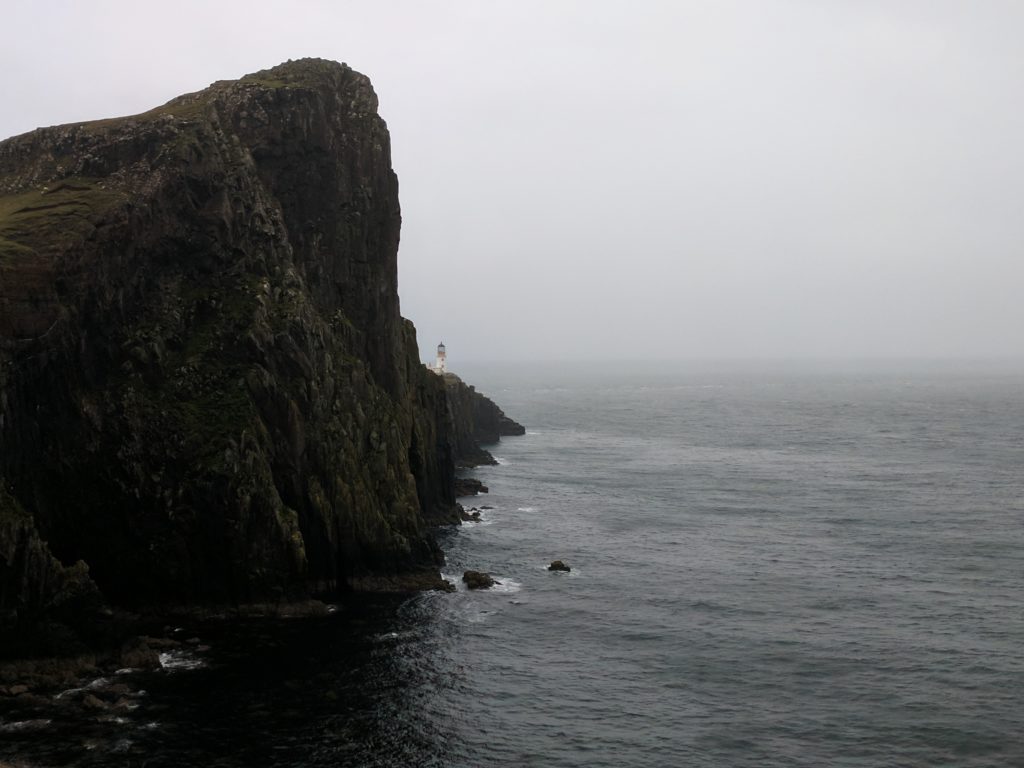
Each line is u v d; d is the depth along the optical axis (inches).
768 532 4574.3
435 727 2325.3
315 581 3302.2
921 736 2319.1
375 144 4372.5
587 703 2497.5
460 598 3358.8
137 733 2182.6
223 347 3341.5
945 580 3683.6
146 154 3521.2
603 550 4168.3
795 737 2314.2
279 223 3789.4
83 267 3019.2
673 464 7268.7
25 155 3587.6
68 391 2930.6
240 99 3993.6
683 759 2201.0
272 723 2289.6
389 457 3853.3
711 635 3026.6
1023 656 2844.5
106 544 2977.4
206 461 3061.0
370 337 4259.4
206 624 2942.9
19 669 2418.8
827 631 3070.9
